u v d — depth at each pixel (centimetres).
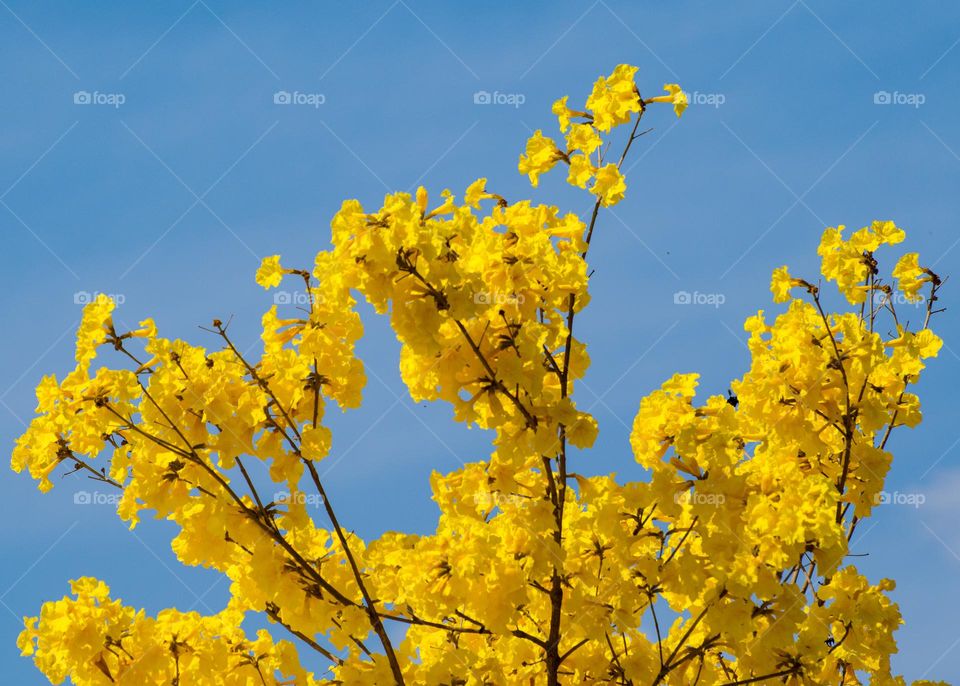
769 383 546
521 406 489
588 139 534
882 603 530
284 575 500
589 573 523
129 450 493
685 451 466
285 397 487
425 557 496
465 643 588
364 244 436
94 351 476
